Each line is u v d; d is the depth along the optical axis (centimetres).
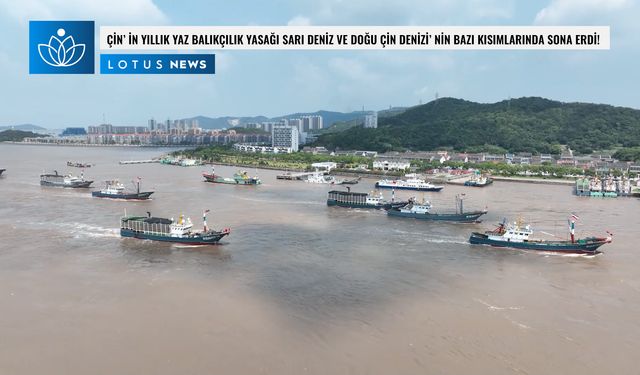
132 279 11631
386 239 16150
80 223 17838
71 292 10731
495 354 8150
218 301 10288
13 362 7812
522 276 12194
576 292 11050
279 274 12162
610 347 8425
